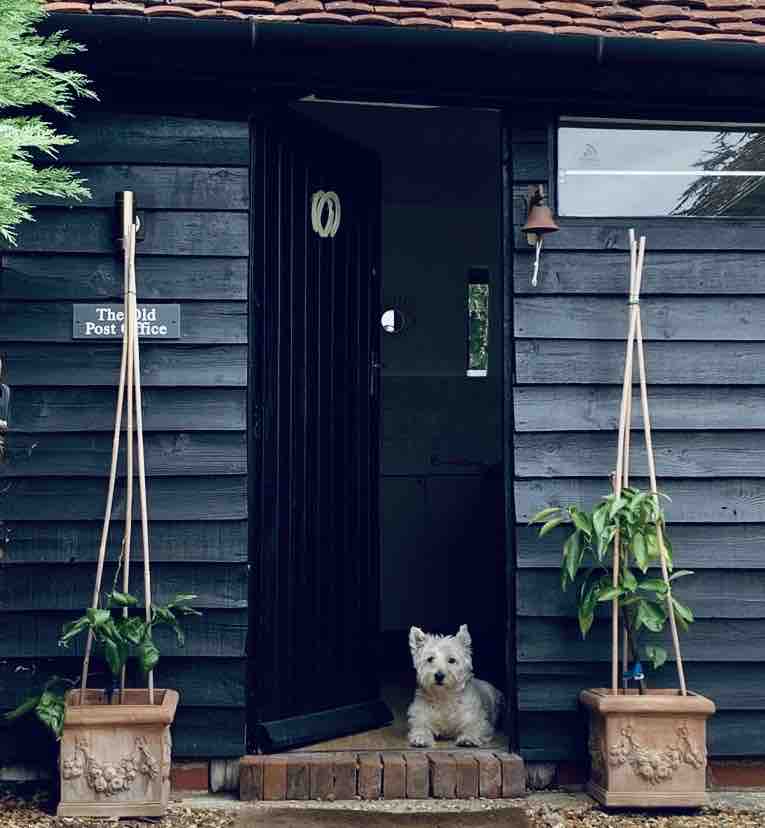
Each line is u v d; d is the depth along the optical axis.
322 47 4.82
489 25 4.90
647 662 5.13
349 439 5.75
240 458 5.02
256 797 4.87
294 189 5.43
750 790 5.18
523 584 5.10
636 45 4.89
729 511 5.19
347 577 5.71
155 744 4.57
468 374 8.74
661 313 5.22
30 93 4.54
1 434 4.94
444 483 8.46
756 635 5.17
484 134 7.14
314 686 5.45
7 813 4.61
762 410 5.22
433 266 8.84
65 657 4.95
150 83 5.11
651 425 5.18
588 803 4.85
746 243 5.27
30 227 5.03
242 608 4.99
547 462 5.14
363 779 4.92
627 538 4.84
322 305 5.60
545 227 4.98
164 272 5.05
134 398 5.00
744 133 5.45
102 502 4.99
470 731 5.42
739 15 5.21
